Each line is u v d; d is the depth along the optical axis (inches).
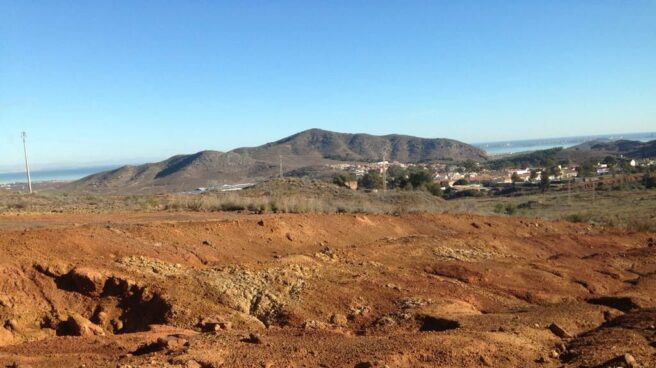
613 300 601.0
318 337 421.7
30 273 526.0
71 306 517.0
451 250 901.2
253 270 612.7
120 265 572.4
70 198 1430.9
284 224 897.5
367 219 1093.1
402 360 350.9
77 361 357.1
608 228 1423.5
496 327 462.9
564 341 435.8
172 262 634.8
